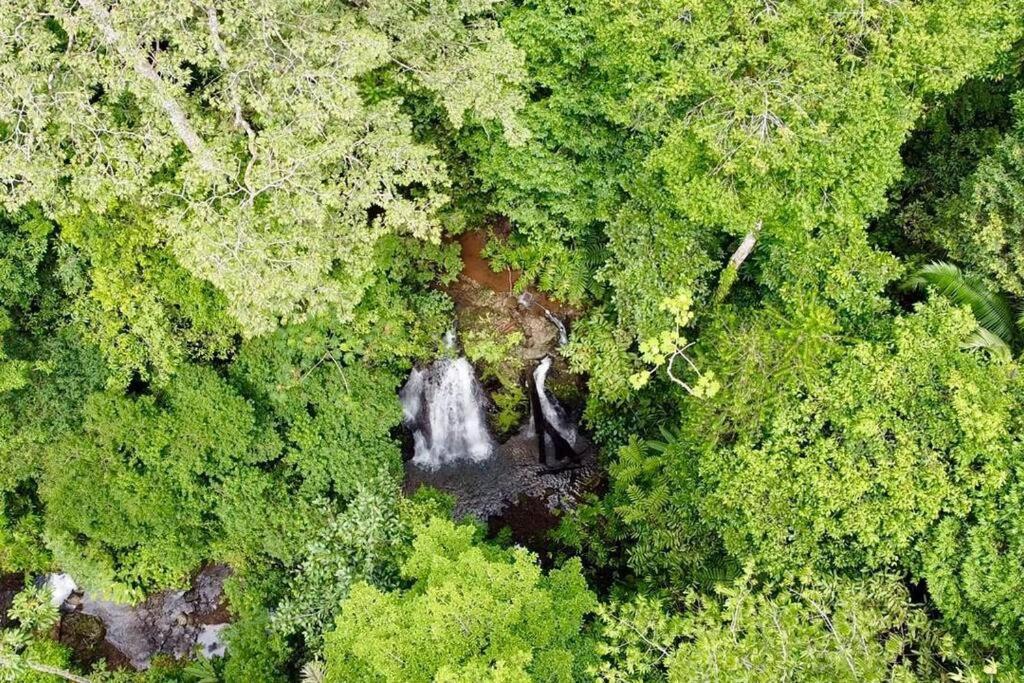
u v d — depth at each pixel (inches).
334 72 398.6
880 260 406.6
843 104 360.5
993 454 331.6
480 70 443.8
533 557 385.7
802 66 360.2
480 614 349.4
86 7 372.5
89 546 516.1
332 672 384.5
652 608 378.0
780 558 373.1
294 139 412.2
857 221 410.3
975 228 415.2
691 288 474.3
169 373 500.1
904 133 388.2
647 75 398.0
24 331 500.1
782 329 406.0
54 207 421.7
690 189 398.0
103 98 450.6
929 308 380.8
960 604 335.6
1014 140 404.5
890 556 347.6
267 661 508.4
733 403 405.4
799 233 415.2
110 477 486.3
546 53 458.9
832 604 360.2
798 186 392.8
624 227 482.6
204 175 418.0
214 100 414.3
